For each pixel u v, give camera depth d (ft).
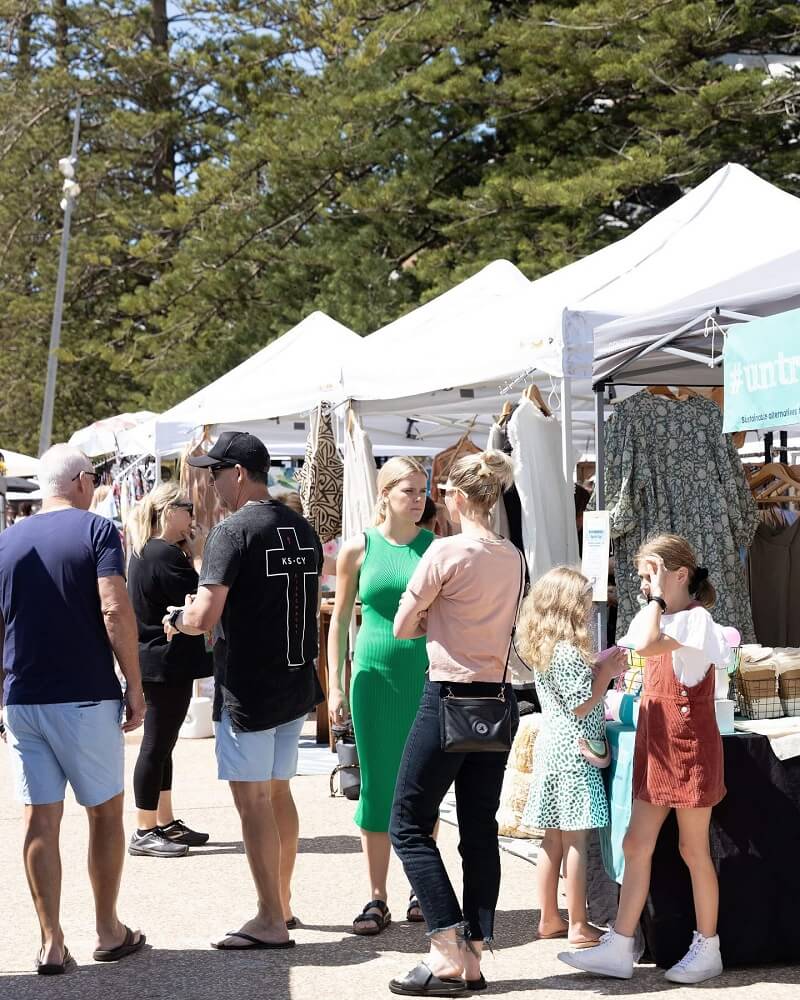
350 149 75.46
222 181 84.79
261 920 17.35
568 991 15.51
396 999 15.21
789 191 64.64
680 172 63.31
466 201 69.15
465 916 15.58
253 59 93.71
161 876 21.31
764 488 25.23
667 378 26.73
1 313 109.19
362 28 81.10
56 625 16.21
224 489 17.75
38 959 16.26
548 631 16.92
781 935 16.37
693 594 16.29
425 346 27.20
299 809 26.21
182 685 22.81
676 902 16.39
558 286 25.23
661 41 62.69
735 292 21.66
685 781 15.58
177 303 88.99
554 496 22.58
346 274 73.41
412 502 18.20
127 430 51.83
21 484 71.77
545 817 16.90
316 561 17.67
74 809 26.50
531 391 23.35
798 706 18.11
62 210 110.22
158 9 112.06
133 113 105.40
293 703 17.17
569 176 66.23
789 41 66.44
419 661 18.07
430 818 15.53
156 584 22.44
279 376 37.40
